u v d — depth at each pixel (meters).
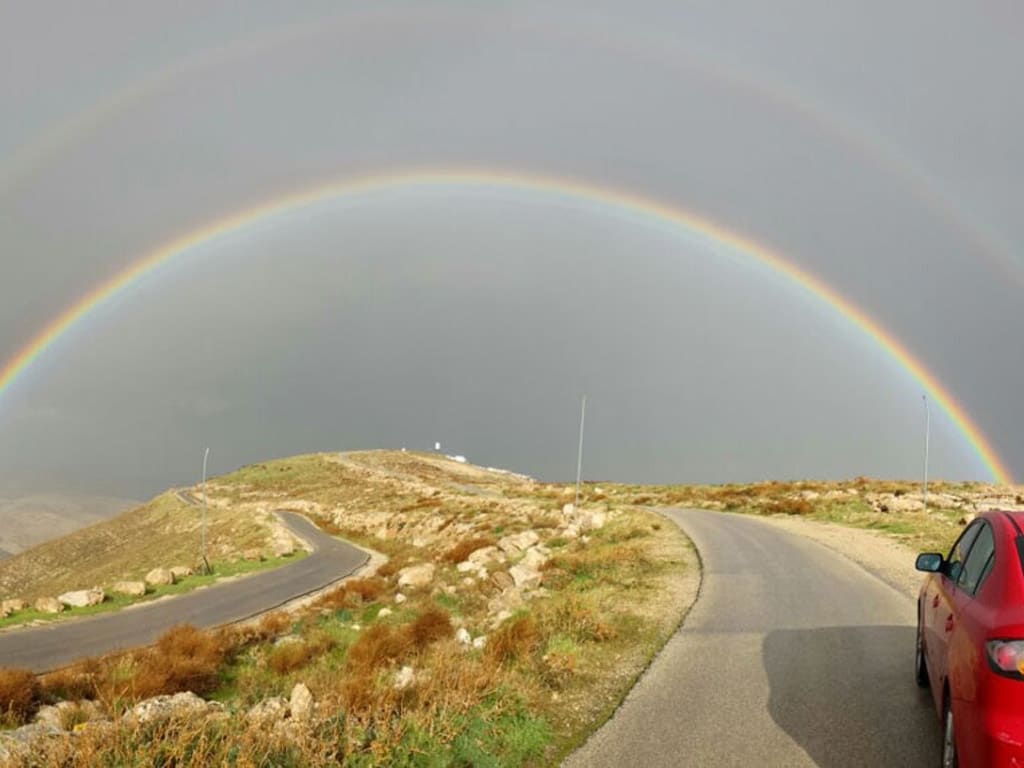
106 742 6.31
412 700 7.98
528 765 6.36
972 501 37.28
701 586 15.32
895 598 13.84
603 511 43.56
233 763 6.02
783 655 9.86
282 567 51.22
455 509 69.31
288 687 14.57
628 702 7.98
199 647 19.31
